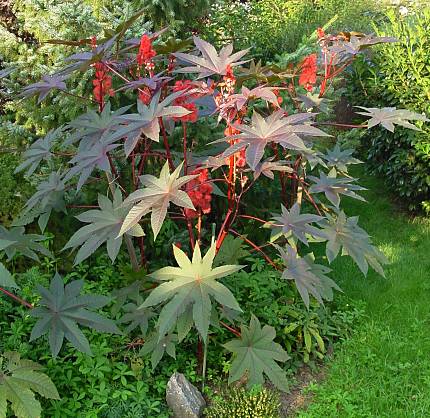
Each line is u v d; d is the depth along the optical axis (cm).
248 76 300
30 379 241
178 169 240
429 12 534
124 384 291
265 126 247
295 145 234
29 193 366
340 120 683
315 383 334
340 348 357
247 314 346
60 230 373
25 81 403
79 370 283
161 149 380
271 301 357
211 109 318
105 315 320
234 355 327
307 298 291
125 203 238
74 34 372
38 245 287
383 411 305
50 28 375
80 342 253
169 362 323
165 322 235
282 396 323
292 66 335
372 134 564
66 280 343
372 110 320
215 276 245
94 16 389
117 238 251
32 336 248
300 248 459
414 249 488
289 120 247
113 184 319
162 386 303
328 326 366
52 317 256
